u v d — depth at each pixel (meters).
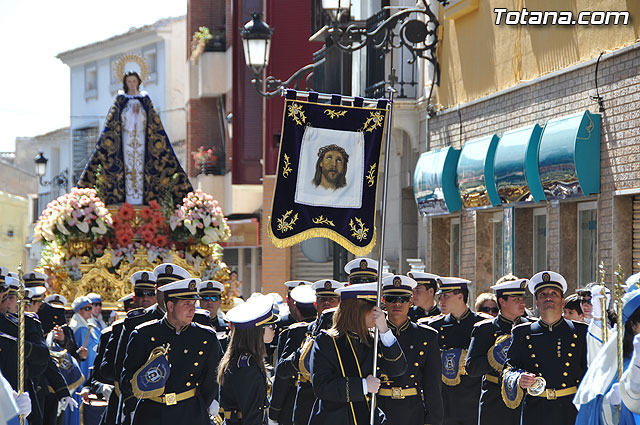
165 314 23.55
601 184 35.34
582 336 21.69
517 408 24.14
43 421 29.67
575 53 37.38
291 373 24.50
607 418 16.83
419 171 49.41
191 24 106.38
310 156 21.08
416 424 21.39
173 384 21.83
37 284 34.44
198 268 42.66
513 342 22.16
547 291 21.80
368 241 21.14
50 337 31.30
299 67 73.62
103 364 25.31
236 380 22.92
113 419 25.25
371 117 21.34
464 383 26.14
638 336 15.75
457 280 26.59
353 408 19.27
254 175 80.81
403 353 19.69
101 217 41.31
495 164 41.47
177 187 44.97
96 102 145.38
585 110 36.12
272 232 20.80
